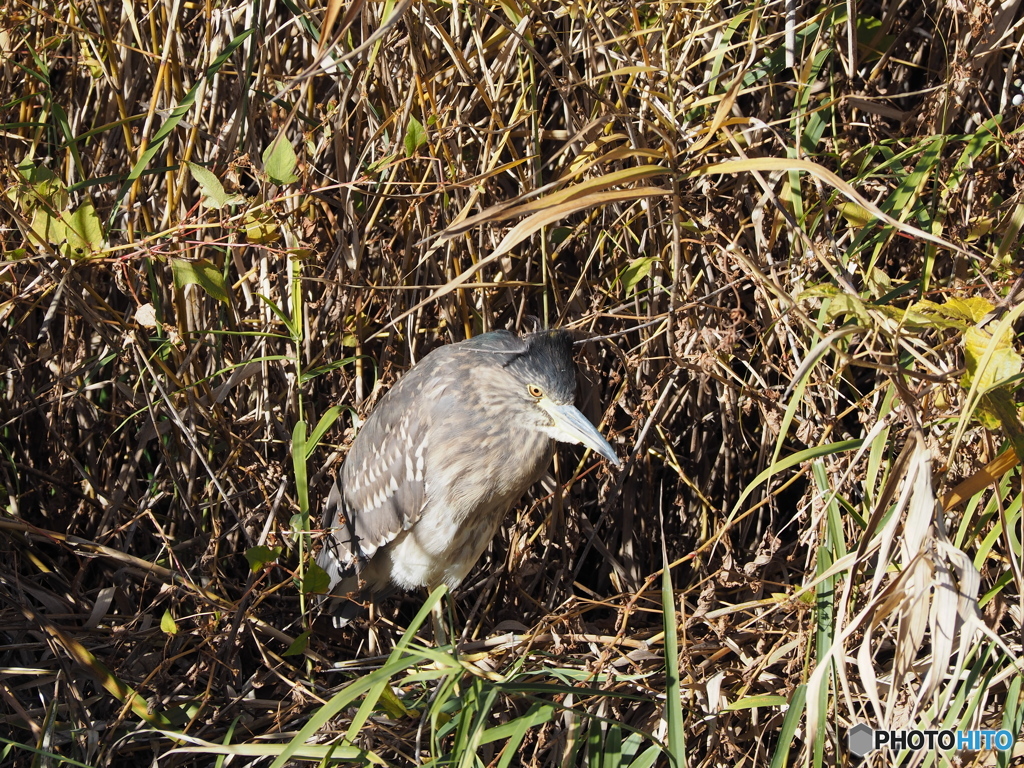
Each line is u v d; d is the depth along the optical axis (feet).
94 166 12.80
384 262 12.55
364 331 12.83
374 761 8.63
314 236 11.19
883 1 12.98
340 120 11.68
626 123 10.00
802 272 10.52
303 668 12.23
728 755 10.02
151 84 12.72
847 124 12.10
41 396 12.89
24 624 11.53
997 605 9.14
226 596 12.11
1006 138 10.57
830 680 9.93
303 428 10.27
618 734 8.90
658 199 11.41
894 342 7.68
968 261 10.79
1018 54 11.92
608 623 12.97
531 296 13.23
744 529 12.80
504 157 12.52
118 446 13.46
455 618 13.48
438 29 10.46
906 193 10.51
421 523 12.19
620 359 12.34
